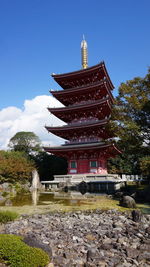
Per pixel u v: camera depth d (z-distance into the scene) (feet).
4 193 123.34
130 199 79.46
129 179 155.63
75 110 169.99
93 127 159.74
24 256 21.99
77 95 177.37
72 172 166.71
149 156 106.22
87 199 102.83
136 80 102.58
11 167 148.25
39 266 22.40
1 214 52.06
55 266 26.11
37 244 26.68
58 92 176.76
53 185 155.53
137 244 35.37
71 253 30.63
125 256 30.48
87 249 32.81
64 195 121.60
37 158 219.00
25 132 255.29
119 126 98.43
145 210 72.23
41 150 242.17
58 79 184.65
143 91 100.78
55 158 217.77
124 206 78.69
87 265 26.61
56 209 71.51
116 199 102.73
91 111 168.35
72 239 37.50
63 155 173.58
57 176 159.74
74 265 27.09
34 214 62.64
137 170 192.54
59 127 169.37
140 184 143.84
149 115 99.45
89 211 68.33
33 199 103.55
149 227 45.11
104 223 49.98
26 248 23.07
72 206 78.43
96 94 170.40
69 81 185.57
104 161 174.91
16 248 22.72
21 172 154.51
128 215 61.21
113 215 61.26
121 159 199.31
